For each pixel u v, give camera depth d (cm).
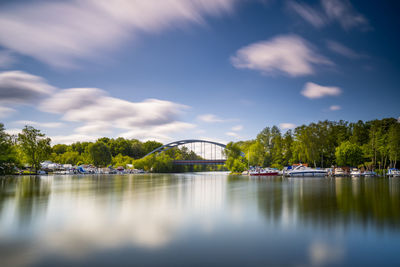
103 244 1123
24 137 9338
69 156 17150
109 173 14725
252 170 10644
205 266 907
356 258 988
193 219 1592
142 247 1090
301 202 2273
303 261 959
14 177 7344
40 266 895
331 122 10700
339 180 6100
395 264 938
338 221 1531
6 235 1243
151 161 17112
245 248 1086
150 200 2439
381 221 1529
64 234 1262
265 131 14850
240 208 1983
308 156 9938
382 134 9056
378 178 7056
